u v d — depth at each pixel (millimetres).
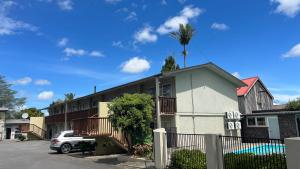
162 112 23219
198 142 13445
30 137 46938
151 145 17766
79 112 33344
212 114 27109
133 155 18062
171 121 24375
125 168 14891
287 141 8320
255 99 37125
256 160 10016
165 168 14016
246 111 35031
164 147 14422
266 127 28094
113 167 15336
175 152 13891
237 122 28578
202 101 26500
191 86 25922
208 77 27609
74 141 24641
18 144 36938
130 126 17719
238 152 10859
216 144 11344
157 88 23453
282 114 26922
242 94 35594
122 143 20812
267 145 9789
